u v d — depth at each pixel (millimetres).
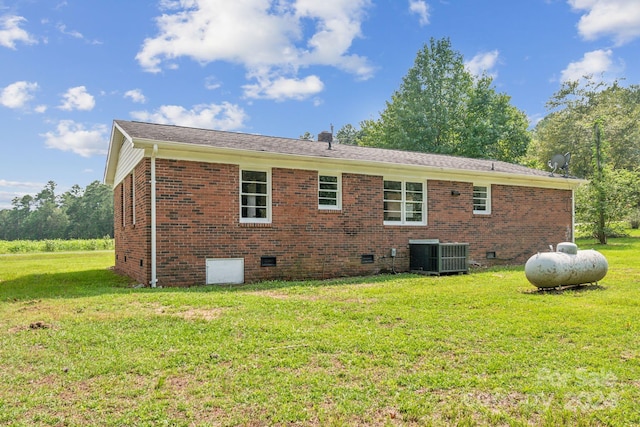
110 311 7191
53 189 90812
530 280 9711
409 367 4590
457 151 35875
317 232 12773
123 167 14773
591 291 9648
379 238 13883
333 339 5555
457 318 6828
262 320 6613
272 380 4191
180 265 10758
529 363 4703
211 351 5062
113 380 4211
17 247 36062
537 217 17672
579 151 41594
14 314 7117
